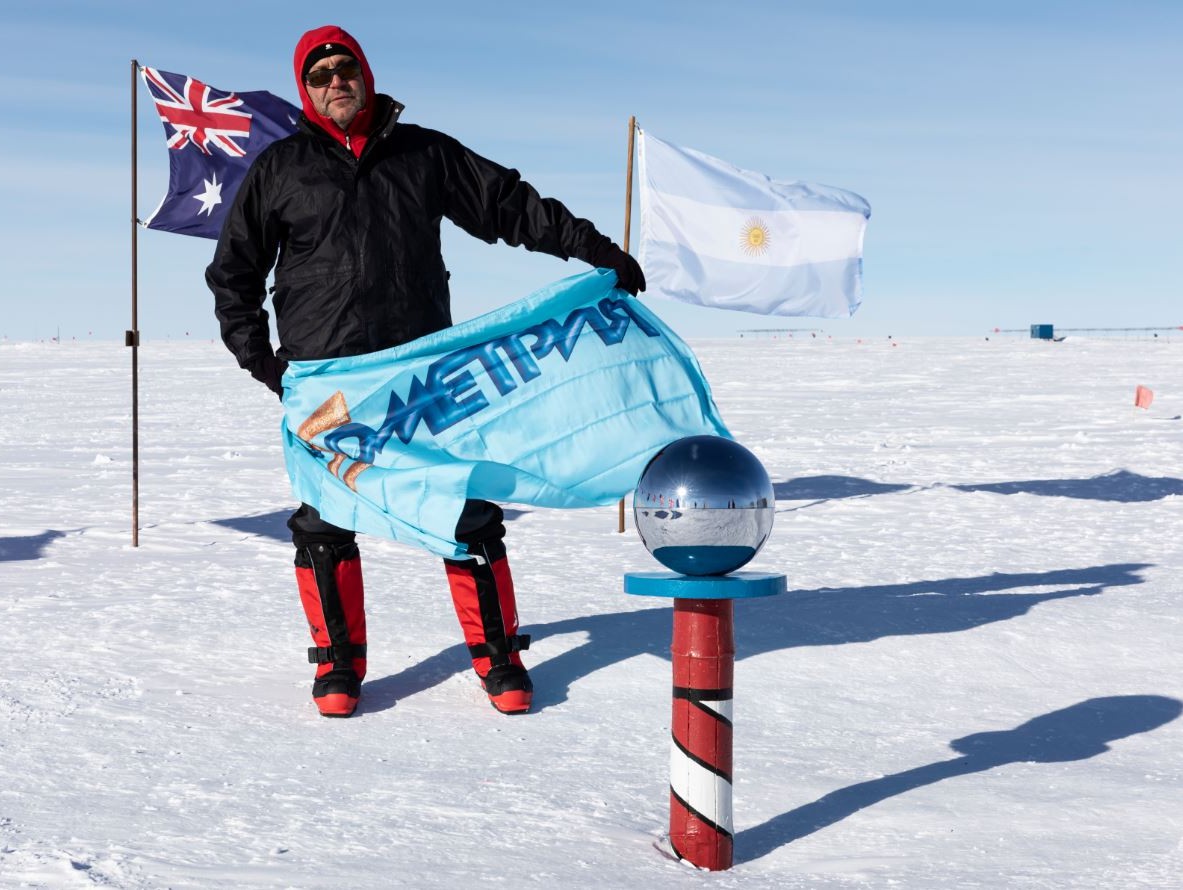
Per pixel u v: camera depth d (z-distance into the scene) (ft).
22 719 13.44
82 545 27.32
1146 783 11.68
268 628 18.13
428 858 9.56
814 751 12.79
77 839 9.83
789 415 70.33
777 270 26.73
